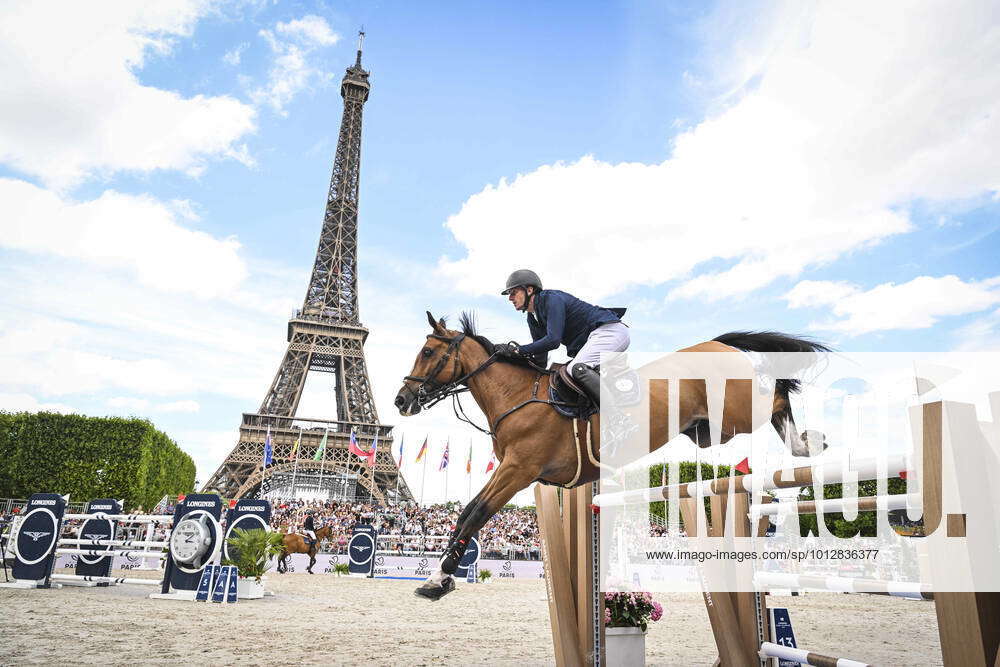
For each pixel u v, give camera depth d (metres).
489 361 4.66
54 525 12.72
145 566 21.86
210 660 5.84
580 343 4.74
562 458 4.26
